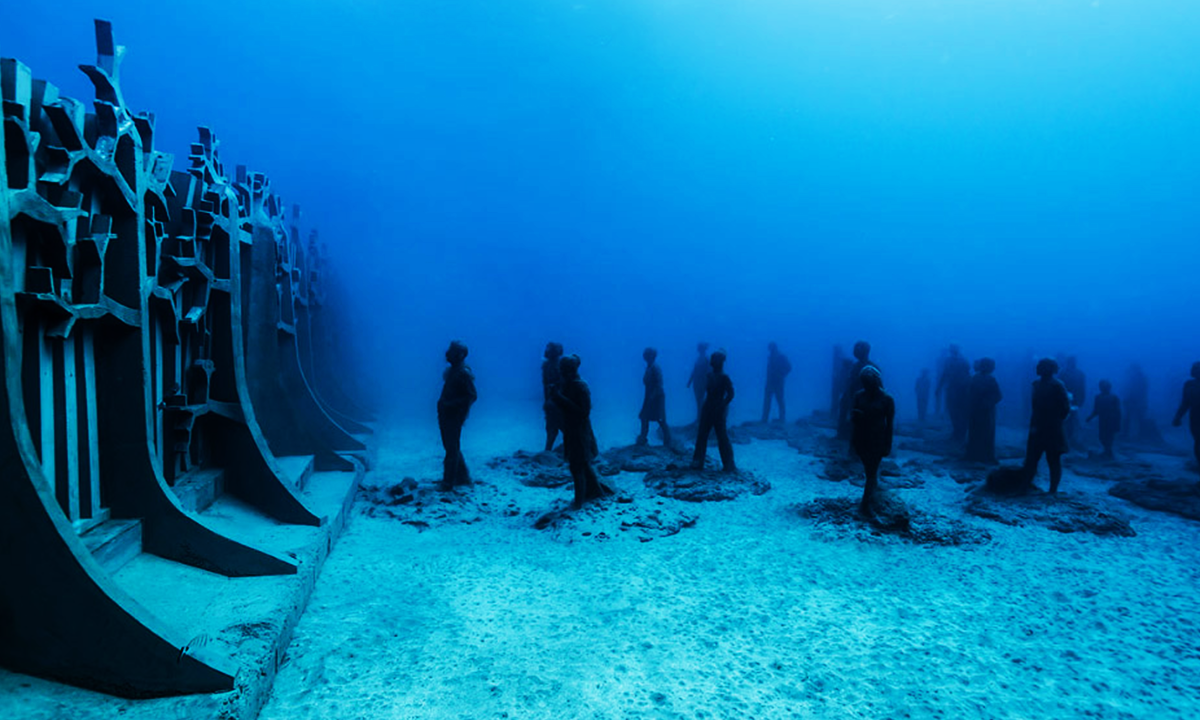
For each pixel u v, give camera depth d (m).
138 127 6.50
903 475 12.60
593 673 5.30
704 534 9.07
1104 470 13.37
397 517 9.87
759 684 5.15
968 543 8.48
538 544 8.70
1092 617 6.37
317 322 18.19
